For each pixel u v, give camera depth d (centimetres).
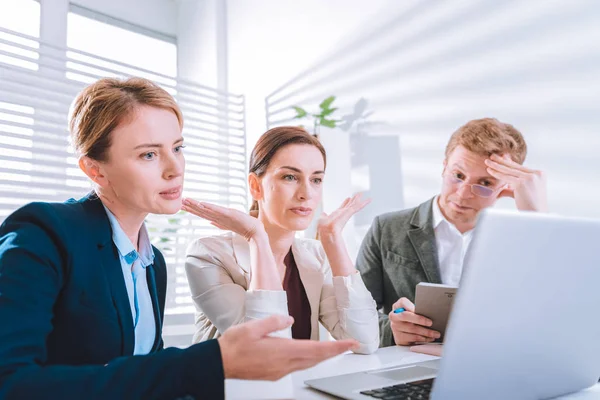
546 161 173
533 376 60
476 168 177
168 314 267
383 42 239
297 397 70
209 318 118
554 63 173
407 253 170
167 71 353
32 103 227
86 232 73
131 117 75
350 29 258
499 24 190
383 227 178
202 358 52
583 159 163
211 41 347
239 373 52
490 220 47
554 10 173
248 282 124
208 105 307
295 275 134
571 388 69
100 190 80
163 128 78
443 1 212
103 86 77
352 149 249
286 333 102
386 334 146
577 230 53
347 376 80
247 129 325
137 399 50
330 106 266
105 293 72
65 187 230
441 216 171
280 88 301
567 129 168
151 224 265
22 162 221
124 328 74
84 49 304
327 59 271
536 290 53
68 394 48
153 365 52
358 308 120
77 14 303
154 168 78
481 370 54
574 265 54
